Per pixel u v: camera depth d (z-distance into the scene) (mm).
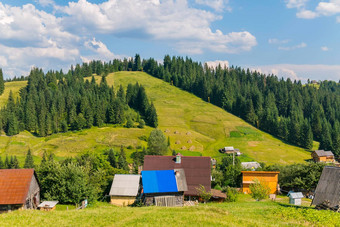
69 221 25969
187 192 52281
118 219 26969
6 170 41094
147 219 26359
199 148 147125
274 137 181750
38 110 182750
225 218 27000
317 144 179875
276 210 31922
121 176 58594
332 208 33406
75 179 48000
